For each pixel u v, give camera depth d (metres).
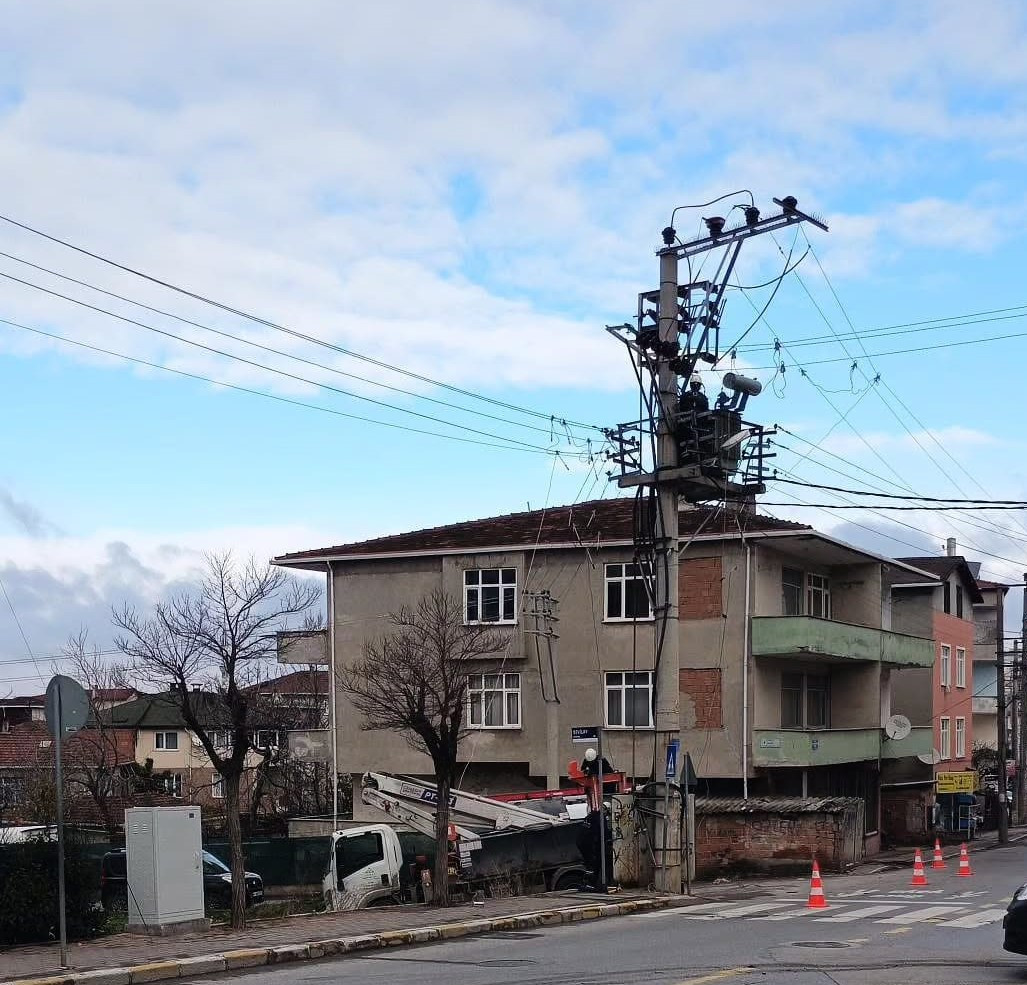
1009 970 13.53
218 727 30.16
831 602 45.44
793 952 15.34
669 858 23.73
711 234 23.88
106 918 17.34
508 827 27.59
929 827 54.53
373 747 39.78
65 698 14.30
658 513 23.98
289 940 16.08
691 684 38.38
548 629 36.00
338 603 41.25
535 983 12.75
